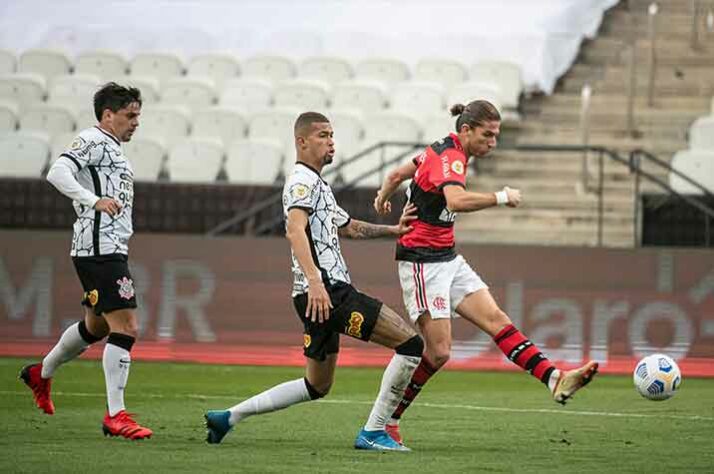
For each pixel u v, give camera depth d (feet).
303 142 84.12
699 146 216.33
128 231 92.32
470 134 88.94
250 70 254.27
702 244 194.29
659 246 196.03
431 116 224.94
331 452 84.53
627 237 205.26
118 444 86.53
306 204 82.58
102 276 90.48
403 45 264.31
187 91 242.37
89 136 90.63
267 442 89.81
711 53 245.45
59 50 260.01
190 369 157.69
